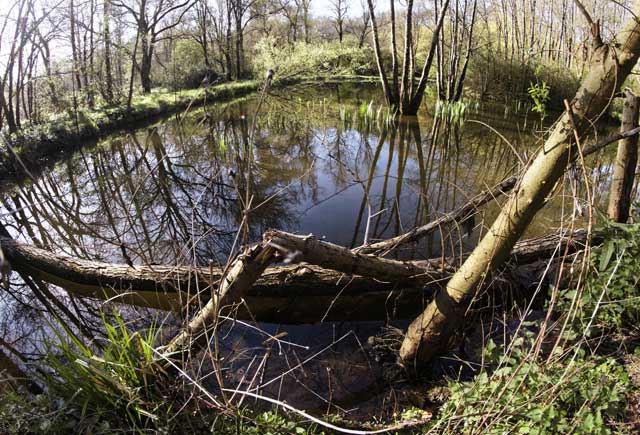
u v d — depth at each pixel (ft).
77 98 43.42
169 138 38.17
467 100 51.67
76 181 27.04
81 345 7.32
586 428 5.39
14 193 24.88
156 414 6.75
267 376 9.30
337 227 18.43
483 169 26.73
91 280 12.98
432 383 8.78
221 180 25.13
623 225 8.02
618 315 8.01
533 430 5.66
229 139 36.65
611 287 7.94
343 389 8.91
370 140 35.83
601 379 6.07
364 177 25.79
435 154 30.91
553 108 45.21
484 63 52.95
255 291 11.58
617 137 6.89
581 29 42.04
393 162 28.99
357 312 11.62
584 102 6.29
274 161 29.68
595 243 10.56
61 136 33.65
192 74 75.41
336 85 78.48
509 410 6.02
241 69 91.40
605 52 6.13
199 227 18.78
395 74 49.47
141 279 12.17
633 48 5.86
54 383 7.04
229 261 7.54
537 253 11.04
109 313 12.17
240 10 86.94
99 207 22.47
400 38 76.54
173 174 27.50
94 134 38.27
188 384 7.46
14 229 19.62
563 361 7.48
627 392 6.57
